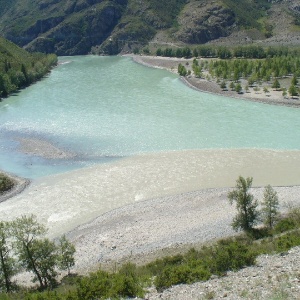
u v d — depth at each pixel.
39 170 59.94
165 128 77.19
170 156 62.94
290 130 73.56
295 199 46.66
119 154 64.88
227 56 173.00
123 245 39.38
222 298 19.27
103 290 23.72
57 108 95.81
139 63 177.25
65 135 75.31
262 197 47.62
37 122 84.69
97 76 143.38
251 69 125.31
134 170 58.22
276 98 96.19
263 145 66.19
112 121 83.00
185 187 52.66
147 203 48.75
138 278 26.17
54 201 50.12
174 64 164.38
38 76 139.00
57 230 43.69
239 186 40.34
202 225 42.03
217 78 119.56
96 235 41.91
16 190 53.38
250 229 39.03
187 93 108.19
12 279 35.28
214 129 75.69
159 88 116.19
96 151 66.56
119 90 114.94
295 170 55.94
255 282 20.58
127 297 22.28
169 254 35.91
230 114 85.75
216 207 46.28
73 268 35.91
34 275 35.22
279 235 34.09
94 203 49.41
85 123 82.31
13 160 64.44
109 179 55.69
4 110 96.44
